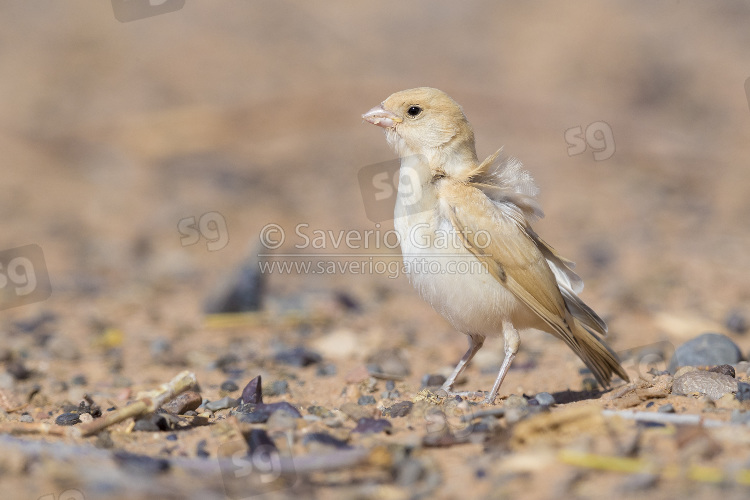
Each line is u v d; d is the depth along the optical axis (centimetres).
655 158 2378
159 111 2569
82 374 1030
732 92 2814
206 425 744
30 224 1922
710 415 680
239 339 1219
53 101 2617
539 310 816
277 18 3272
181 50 2977
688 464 579
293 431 691
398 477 601
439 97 877
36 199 2058
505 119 2541
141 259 1759
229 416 765
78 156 2316
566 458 596
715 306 1352
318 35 3153
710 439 598
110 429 715
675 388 767
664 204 2072
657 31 3153
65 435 698
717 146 2486
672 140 2497
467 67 2902
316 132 2495
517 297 820
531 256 815
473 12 3328
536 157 2317
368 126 2541
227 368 1049
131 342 1212
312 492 584
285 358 1066
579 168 2288
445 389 881
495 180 854
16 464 603
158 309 1423
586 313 883
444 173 866
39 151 2303
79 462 616
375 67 2891
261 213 1995
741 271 1592
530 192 854
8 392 910
